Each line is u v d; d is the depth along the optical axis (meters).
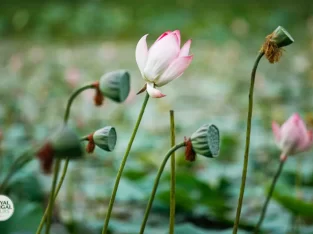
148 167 3.50
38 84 6.39
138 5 16.36
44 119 5.07
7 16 15.09
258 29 15.01
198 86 7.95
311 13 15.49
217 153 1.58
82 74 8.52
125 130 4.88
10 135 4.14
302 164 3.45
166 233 2.32
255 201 2.93
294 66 8.62
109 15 15.09
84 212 2.70
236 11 16.22
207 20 15.38
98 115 5.32
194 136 1.58
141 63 1.68
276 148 3.96
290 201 2.34
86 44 13.75
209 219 2.60
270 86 6.34
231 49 11.07
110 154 3.73
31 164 3.10
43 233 2.16
